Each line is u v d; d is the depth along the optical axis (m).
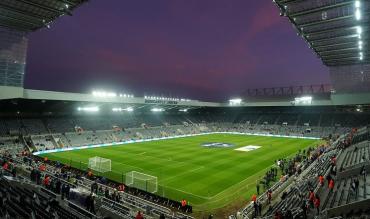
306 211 16.81
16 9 35.66
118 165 37.91
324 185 22.97
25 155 42.19
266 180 28.06
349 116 82.81
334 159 30.48
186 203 21.86
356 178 23.00
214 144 60.38
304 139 69.69
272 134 82.56
